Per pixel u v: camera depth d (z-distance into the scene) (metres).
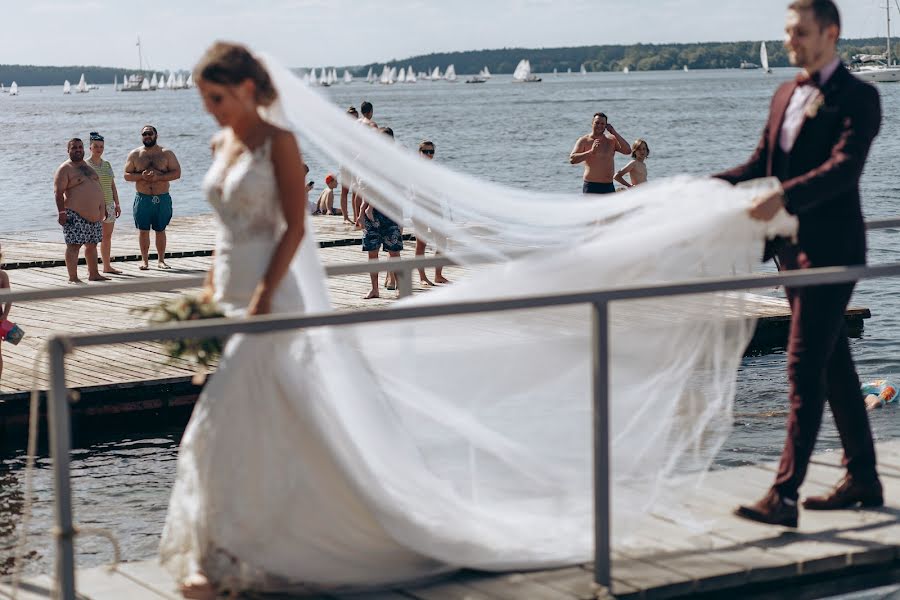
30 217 28.86
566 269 4.68
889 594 4.50
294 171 3.97
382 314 3.62
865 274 4.34
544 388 4.69
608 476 4.09
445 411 4.62
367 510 4.09
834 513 4.94
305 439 3.99
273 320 3.54
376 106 131.25
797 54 4.52
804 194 4.37
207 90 3.94
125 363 10.06
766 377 10.48
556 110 105.50
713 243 4.66
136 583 4.33
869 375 10.77
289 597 4.05
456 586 4.19
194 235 20.11
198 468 3.93
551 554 4.37
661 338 4.71
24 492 7.56
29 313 12.68
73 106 186.25
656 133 63.25
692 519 4.83
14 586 4.24
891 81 143.25
